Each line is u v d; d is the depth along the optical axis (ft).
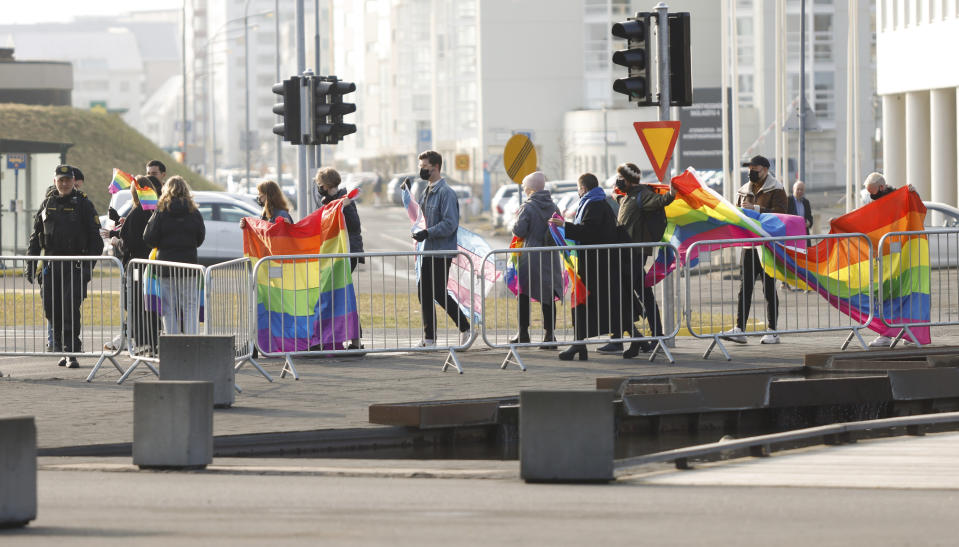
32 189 181.37
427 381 68.54
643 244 75.66
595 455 44.60
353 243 81.15
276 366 75.82
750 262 81.05
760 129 400.06
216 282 69.00
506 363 73.92
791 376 70.33
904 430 57.11
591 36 456.86
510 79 456.45
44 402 62.64
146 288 71.46
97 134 294.25
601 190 77.71
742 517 37.81
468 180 474.90
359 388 66.28
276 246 76.07
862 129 401.70
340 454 54.65
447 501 40.70
